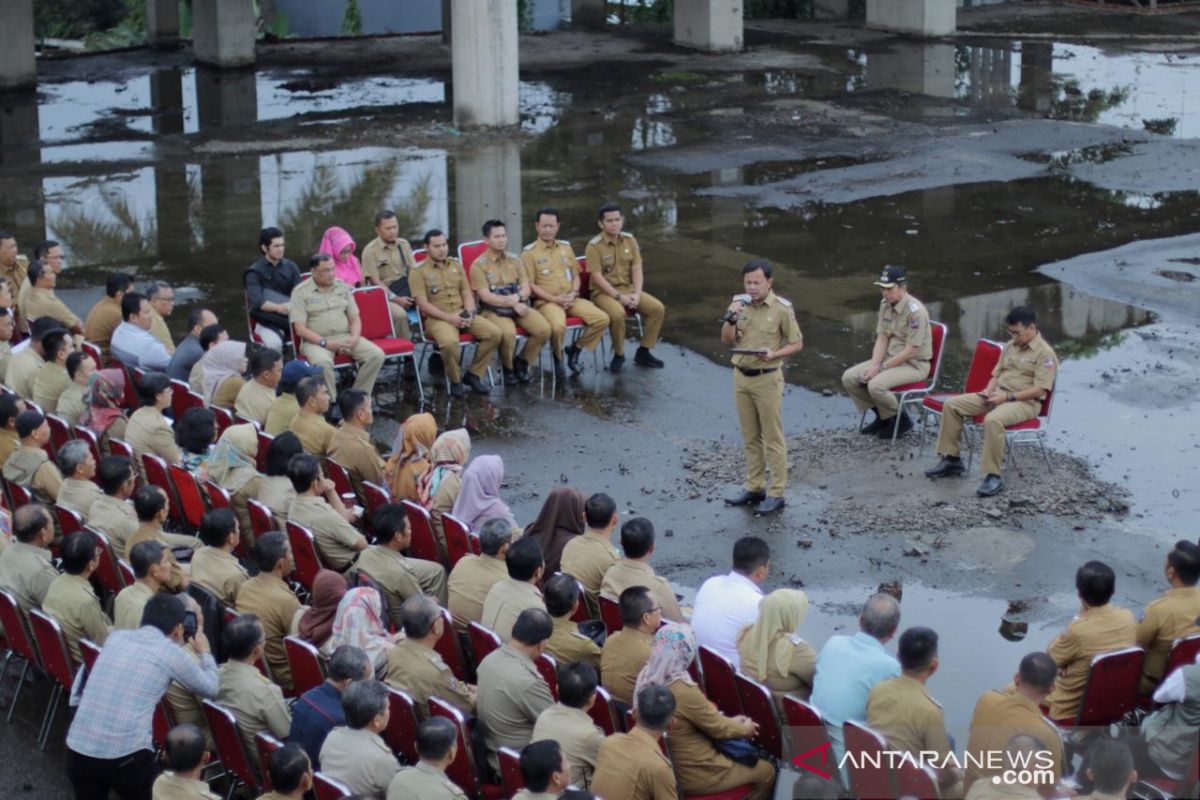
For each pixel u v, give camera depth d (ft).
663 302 51.67
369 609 25.67
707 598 25.61
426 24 119.96
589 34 109.70
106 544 28.89
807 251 57.00
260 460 34.53
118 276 42.80
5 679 29.76
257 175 71.10
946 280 53.16
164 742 25.29
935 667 21.88
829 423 41.27
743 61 98.22
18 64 92.17
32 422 32.50
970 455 37.68
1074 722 24.61
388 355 43.14
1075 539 33.68
